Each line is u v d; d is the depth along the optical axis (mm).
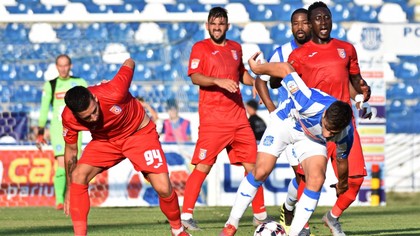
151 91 52969
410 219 35969
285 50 28250
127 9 54812
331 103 21719
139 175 45250
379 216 37938
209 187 45344
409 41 53312
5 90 53219
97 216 38000
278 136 23422
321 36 25922
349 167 25984
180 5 54656
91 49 54594
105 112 22047
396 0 55281
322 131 21469
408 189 50969
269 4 54906
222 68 30500
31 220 35938
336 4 54969
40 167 45844
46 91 40156
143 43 54281
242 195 23734
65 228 31812
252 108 45281
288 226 28641
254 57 23812
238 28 54562
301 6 54875
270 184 45312
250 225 32156
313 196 22469
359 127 46781
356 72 26859
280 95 27016
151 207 44344
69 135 22719
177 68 53500
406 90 53312
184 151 45969
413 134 51656
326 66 25750
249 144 30688
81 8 54875
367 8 55125
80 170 23047
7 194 45656
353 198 26281
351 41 53719
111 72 54500
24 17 46500
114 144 23000
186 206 30422
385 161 50969
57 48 54438
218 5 54812
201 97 31000
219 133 30547
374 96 46938
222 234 23938
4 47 53938
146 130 23125
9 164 45688
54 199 45812
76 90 20984
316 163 22562
